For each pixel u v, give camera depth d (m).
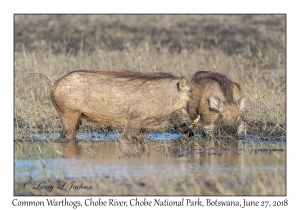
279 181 32.69
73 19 89.06
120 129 48.19
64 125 44.62
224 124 43.94
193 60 66.19
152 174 34.06
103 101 43.81
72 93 43.91
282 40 74.31
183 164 36.81
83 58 69.75
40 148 42.03
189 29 84.25
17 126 47.38
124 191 31.34
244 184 32.41
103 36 82.12
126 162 37.50
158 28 85.12
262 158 38.50
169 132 48.22
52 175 34.50
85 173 34.78
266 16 87.00
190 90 44.44
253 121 48.22
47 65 65.06
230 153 40.19
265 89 54.66
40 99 55.41
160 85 43.91
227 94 44.75
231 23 85.19
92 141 44.75
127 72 45.00
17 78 59.88
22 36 81.62
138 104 43.69
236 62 67.00
